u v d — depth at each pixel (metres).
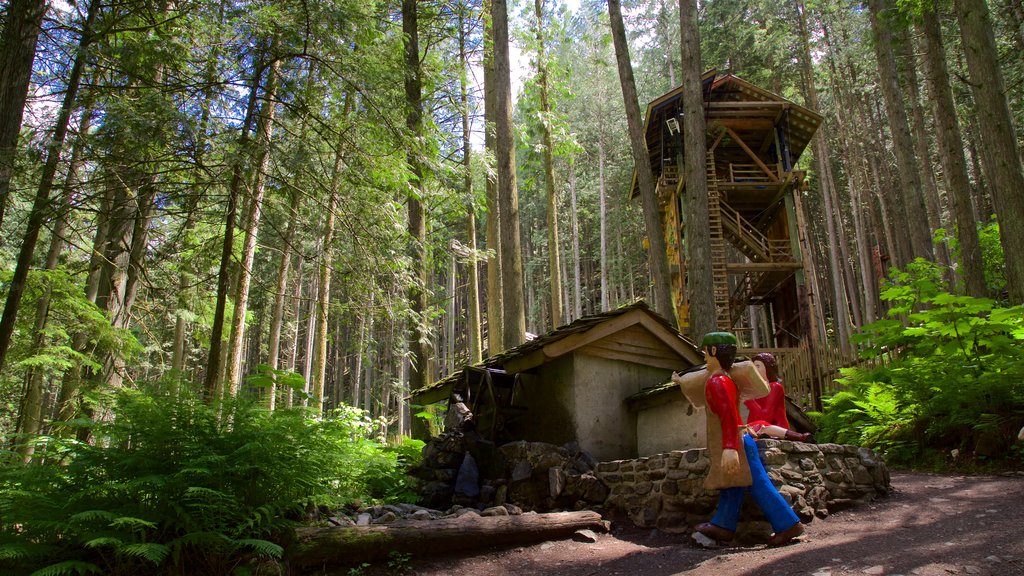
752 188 19.14
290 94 7.48
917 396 7.80
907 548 3.90
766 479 4.55
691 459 5.27
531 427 7.87
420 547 4.81
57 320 9.47
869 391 8.36
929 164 18.22
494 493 6.63
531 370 8.01
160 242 8.20
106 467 4.21
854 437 9.06
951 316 7.38
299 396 5.63
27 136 6.00
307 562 4.42
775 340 22.47
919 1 12.35
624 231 42.78
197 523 4.11
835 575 3.55
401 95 8.39
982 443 6.74
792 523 4.41
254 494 4.52
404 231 8.31
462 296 40.81
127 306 9.06
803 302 18.08
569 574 4.42
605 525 5.59
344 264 7.94
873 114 31.59
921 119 18.41
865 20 26.84
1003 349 7.06
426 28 14.49
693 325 10.76
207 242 7.76
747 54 28.38
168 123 5.95
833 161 35.06
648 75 38.53
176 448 4.41
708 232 11.01
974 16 9.26
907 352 8.97
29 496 3.80
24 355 8.90
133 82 6.68
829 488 5.41
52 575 3.48
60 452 4.30
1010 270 8.66
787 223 19.44
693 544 4.81
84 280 11.41
